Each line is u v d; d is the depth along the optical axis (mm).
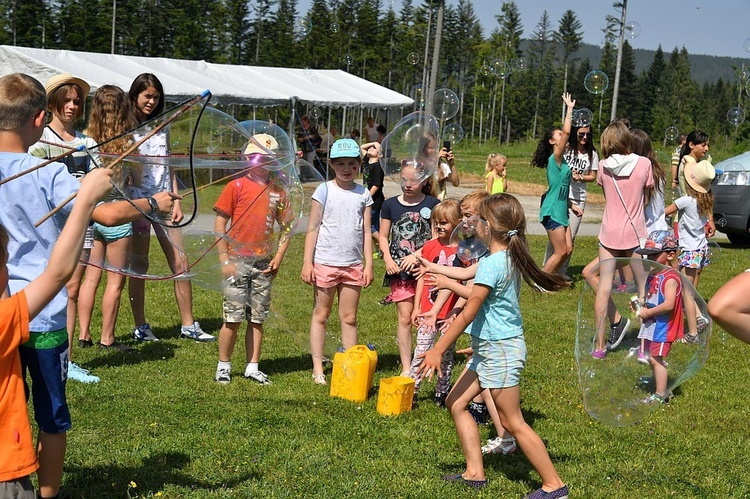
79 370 5277
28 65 16203
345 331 5629
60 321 3088
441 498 3660
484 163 39406
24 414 2713
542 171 32719
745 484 4051
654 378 3773
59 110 4965
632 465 4223
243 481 3723
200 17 56531
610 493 3859
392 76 67938
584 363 3836
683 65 96875
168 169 3934
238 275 4688
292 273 8805
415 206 5594
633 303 3791
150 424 4379
